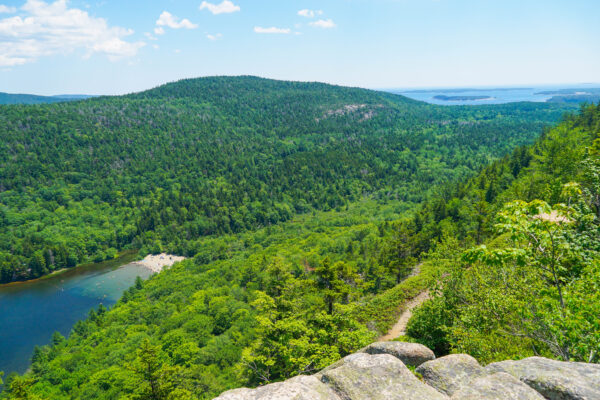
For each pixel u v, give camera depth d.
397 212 178.00
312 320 27.31
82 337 81.56
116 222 177.25
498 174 92.38
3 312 100.81
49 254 132.00
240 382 30.94
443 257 26.50
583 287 8.23
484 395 4.29
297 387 4.45
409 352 7.88
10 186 195.50
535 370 4.82
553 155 59.47
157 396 26.08
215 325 71.38
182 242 159.12
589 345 7.23
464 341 14.91
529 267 12.66
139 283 112.62
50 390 59.78
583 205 9.20
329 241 128.25
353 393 4.49
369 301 37.62
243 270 105.94
